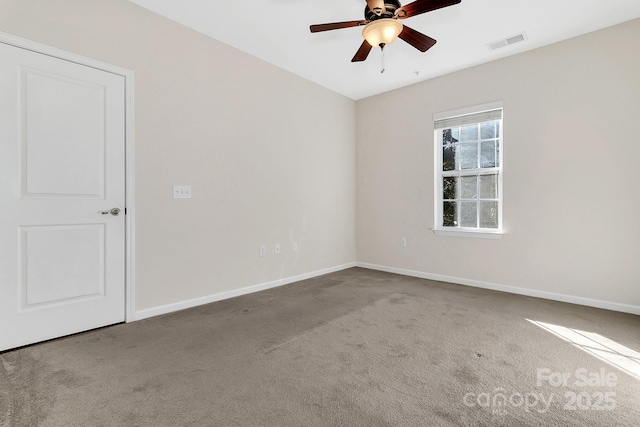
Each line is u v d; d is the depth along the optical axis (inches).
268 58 134.4
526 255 128.3
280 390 62.1
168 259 107.1
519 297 125.0
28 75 80.4
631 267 106.9
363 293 131.0
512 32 113.3
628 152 106.7
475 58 133.1
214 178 119.2
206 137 116.4
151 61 102.0
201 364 72.1
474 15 103.0
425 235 159.3
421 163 159.9
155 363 72.3
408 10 80.5
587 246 114.8
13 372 67.9
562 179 119.4
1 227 77.4
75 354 76.5
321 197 165.9
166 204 106.3
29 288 81.5
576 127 116.1
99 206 92.5
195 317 102.4
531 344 82.5
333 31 113.7
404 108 166.1
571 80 116.9
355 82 160.2
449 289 137.1
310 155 159.2
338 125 175.5
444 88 150.4
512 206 131.2
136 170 99.3
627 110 106.6
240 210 128.2
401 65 140.6
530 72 125.8
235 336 87.7
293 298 124.0
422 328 93.4
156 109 103.3
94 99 91.1
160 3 97.9
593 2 96.4
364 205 184.5
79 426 51.5
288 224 148.3
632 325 95.6
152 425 52.0
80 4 88.0
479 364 72.2
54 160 84.7
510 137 131.0
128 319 98.1
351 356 76.1
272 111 140.0
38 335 82.7
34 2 80.9
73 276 88.3
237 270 127.4
